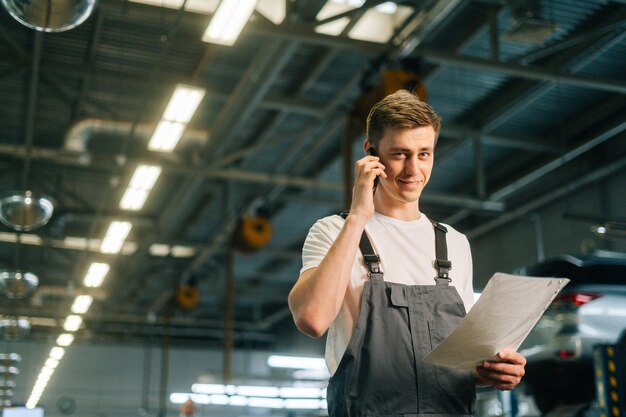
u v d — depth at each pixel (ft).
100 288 65.16
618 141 42.60
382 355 6.29
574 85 36.60
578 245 45.06
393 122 6.63
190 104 30.73
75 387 79.92
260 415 82.79
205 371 83.46
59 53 32.94
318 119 37.88
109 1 27.22
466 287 7.05
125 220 47.11
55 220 46.55
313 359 76.43
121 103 37.29
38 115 38.63
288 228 57.47
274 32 27.35
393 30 29.48
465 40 31.73
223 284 71.82
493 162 46.37
